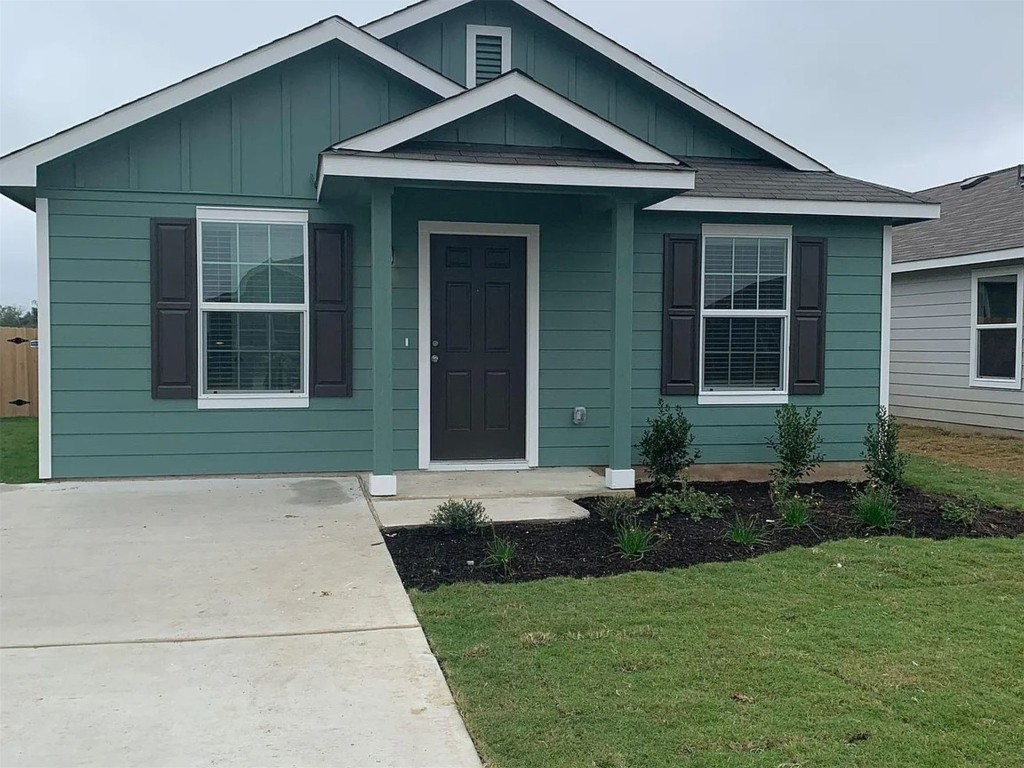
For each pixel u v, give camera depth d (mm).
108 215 7277
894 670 3645
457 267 8000
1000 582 4992
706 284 8297
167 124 7348
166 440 7480
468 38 8938
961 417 12930
